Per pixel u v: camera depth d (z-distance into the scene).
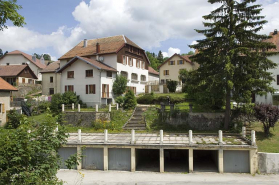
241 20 22.73
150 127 27.64
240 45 22.61
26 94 52.09
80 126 29.58
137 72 47.56
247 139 19.58
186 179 16.81
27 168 7.04
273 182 15.80
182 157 23.02
